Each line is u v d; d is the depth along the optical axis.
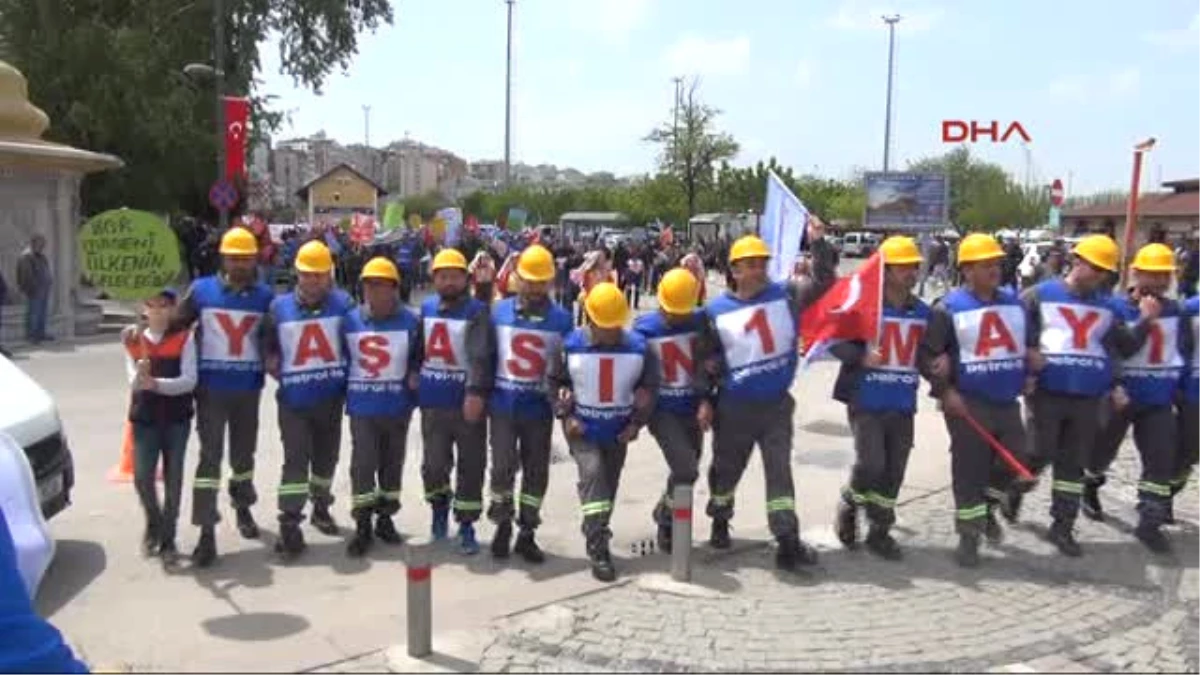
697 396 6.97
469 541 7.08
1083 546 7.50
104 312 23.75
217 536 7.39
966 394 6.98
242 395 6.88
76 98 32.97
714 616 6.03
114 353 17.55
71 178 20.34
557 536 7.55
